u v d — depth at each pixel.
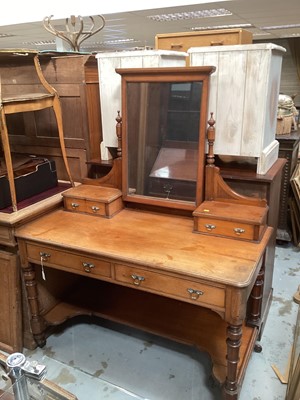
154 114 1.72
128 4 4.04
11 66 2.07
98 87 2.00
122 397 1.66
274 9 4.10
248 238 1.54
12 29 5.17
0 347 1.93
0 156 2.27
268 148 1.76
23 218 1.72
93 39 7.26
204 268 1.34
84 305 2.04
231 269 1.33
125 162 1.84
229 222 1.55
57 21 4.48
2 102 1.59
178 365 1.86
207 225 1.60
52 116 2.09
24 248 1.71
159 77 1.64
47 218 1.85
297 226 3.15
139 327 1.86
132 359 1.90
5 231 1.74
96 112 2.02
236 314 1.31
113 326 2.16
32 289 1.81
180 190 1.76
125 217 1.84
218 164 1.87
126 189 1.88
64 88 1.98
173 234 1.63
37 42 7.15
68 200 1.91
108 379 1.77
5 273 1.82
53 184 2.09
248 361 1.68
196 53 1.61
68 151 2.11
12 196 1.73
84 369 1.83
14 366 1.12
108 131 1.95
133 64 1.74
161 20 4.80
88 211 1.87
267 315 2.15
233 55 1.55
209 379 1.76
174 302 2.04
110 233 1.66
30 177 1.92
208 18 4.68
